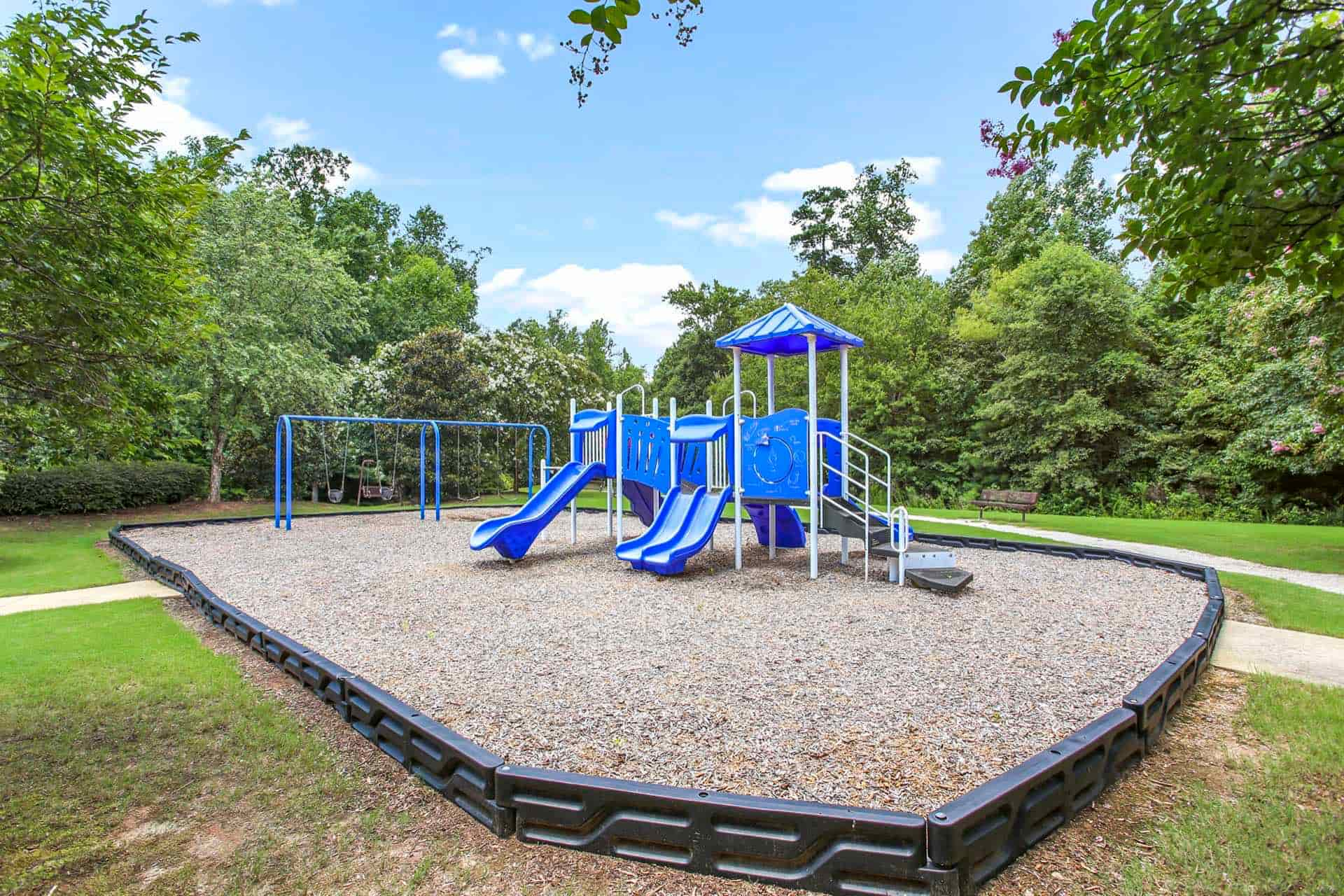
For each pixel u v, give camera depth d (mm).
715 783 2611
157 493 14547
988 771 2691
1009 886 1978
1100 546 9719
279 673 4062
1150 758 2867
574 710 3387
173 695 3645
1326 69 1565
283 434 16281
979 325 20875
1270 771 2711
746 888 2006
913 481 21828
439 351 17875
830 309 20703
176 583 6520
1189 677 3578
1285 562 8539
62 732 3166
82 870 2121
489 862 2152
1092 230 25969
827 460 7242
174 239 2918
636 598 5906
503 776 2297
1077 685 3709
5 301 2420
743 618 5191
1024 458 19984
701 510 7336
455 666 4117
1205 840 2191
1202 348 16719
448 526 12102
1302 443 9328
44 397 2721
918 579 6203
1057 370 18656
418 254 37719
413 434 17656
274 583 6773
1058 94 1966
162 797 2574
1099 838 2238
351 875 2090
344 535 10766
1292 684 3746
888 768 2717
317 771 2787
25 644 4645
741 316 26250
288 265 16359
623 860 2146
